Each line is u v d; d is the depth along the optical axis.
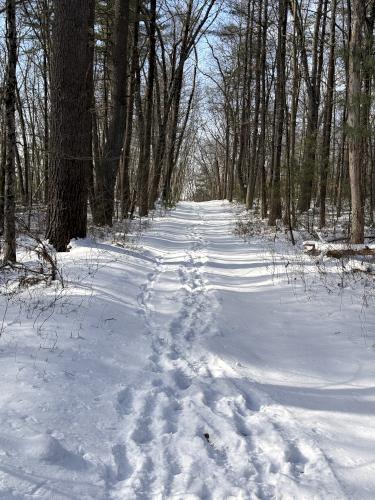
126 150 17.58
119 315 6.28
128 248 11.07
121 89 14.02
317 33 18.56
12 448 3.04
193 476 3.17
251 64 26.27
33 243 10.73
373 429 3.90
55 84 9.93
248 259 11.16
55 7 9.84
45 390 3.88
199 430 3.79
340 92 17.80
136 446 3.47
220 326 6.37
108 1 16.86
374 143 18.92
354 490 3.12
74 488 2.87
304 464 3.43
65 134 10.02
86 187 10.62
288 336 6.17
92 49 13.59
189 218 23.00
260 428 3.89
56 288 6.88
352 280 8.56
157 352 5.37
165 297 7.69
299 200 18.45
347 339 5.92
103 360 4.79
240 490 3.05
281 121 16.06
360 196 10.52
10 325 5.27
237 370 5.02
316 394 4.55
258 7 22.09
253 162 25.16
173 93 23.17
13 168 8.05
